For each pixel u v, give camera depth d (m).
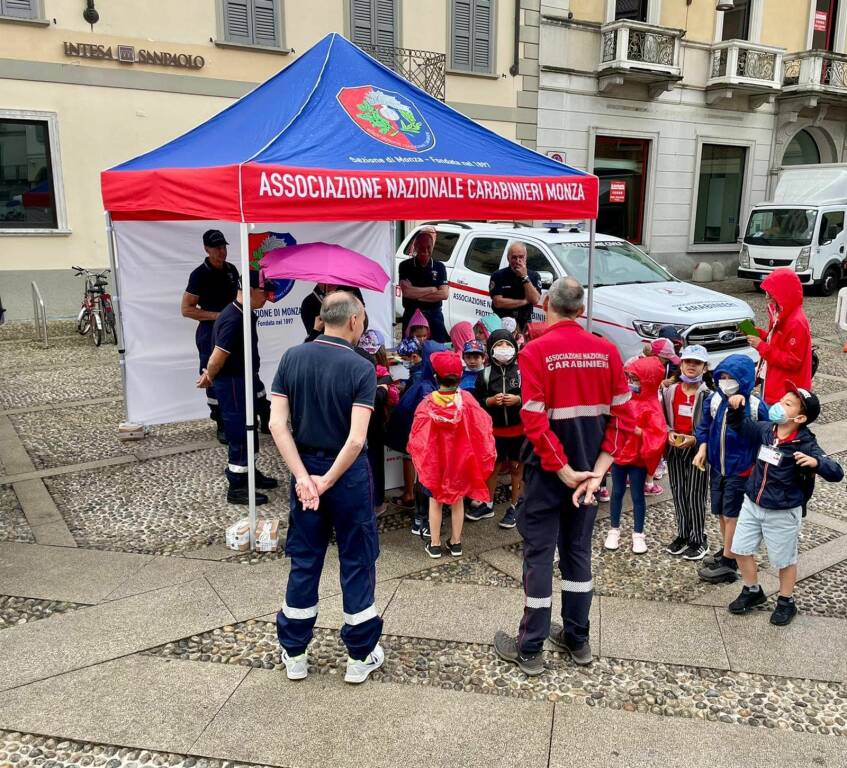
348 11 14.43
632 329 7.64
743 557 3.88
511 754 2.92
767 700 3.28
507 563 4.51
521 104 16.95
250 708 3.17
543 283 8.31
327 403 3.11
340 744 2.96
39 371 9.58
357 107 5.05
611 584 4.30
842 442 6.99
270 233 6.99
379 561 4.53
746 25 20.14
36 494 5.55
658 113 19.23
